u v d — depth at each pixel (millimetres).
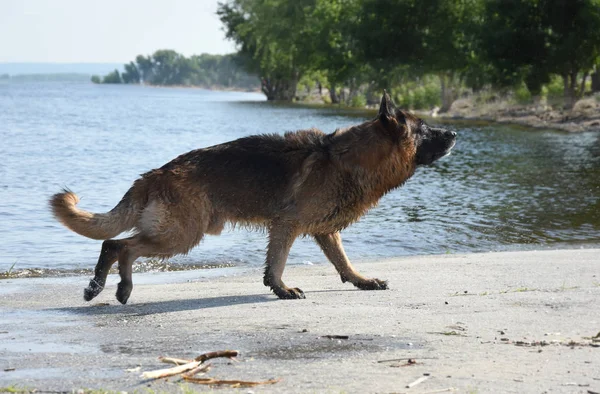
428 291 8789
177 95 137125
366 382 5055
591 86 57594
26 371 5539
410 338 6273
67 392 5004
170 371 5367
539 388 4863
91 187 21484
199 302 8555
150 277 11273
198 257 12922
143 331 6926
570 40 47906
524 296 8055
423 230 15242
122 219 8641
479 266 10719
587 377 5070
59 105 81188
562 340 6082
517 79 53156
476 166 25984
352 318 7117
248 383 5059
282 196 8836
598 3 47562
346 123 49188
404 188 21109
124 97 116250
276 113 62844
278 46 89438
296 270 11469
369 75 69938
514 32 49844
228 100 103688
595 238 14359
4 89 160000
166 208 8555
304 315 7348
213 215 8844
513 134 39219
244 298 8805
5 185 21562
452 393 4801
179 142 36656
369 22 65750
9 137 38438
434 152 9320
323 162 8891
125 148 33375
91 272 11664
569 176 23234
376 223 16016
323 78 91562
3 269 11797
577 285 8844
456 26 62594
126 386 5102
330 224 9047
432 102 65812
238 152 8867
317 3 82500
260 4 92062
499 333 6383
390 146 9023
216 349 6098
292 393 4855
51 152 31125
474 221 16188
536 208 17719
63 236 14492
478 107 59188
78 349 6242
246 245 13891
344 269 9391
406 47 63875
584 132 39562
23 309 8414
